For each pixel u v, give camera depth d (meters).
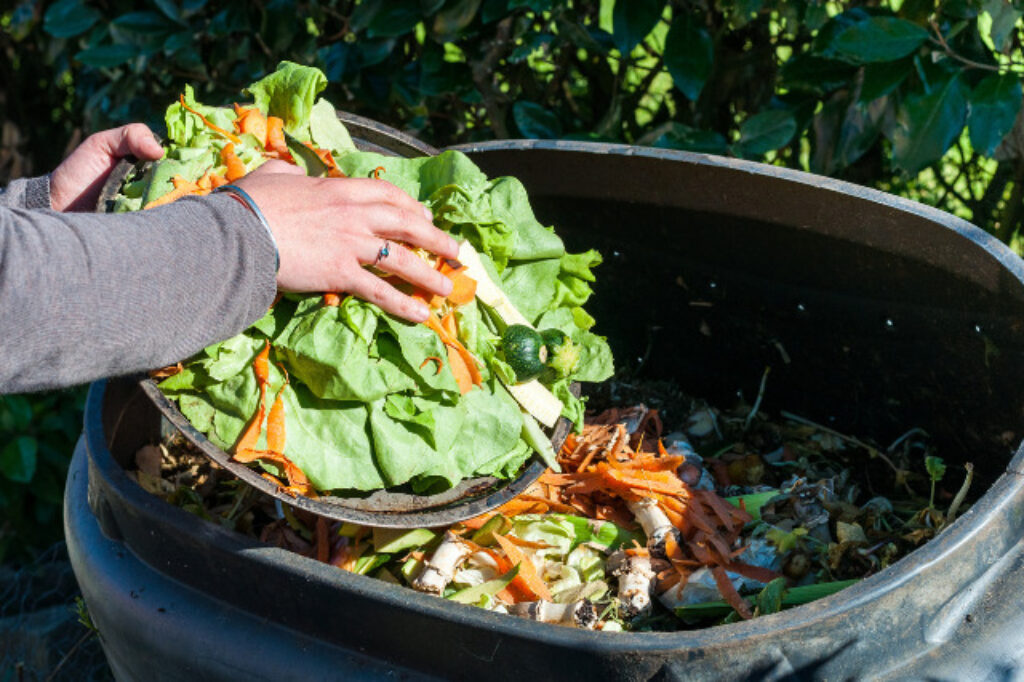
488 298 1.55
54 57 3.42
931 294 1.80
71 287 1.14
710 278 2.11
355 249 1.31
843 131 2.38
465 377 1.47
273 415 1.37
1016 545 1.39
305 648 1.39
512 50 2.66
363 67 2.75
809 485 1.93
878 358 2.00
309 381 1.39
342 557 1.65
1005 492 1.36
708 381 2.31
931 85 2.18
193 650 1.45
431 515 1.44
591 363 1.71
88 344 1.15
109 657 1.72
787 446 2.16
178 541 1.45
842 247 1.87
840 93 2.38
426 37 2.59
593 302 2.33
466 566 1.65
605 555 1.74
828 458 2.15
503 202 1.65
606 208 2.09
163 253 1.18
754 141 2.41
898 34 2.12
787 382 2.19
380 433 1.41
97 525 1.67
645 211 2.05
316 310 1.38
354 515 1.39
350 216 1.31
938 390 1.93
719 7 2.42
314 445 1.40
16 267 1.12
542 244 1.66
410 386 1.42
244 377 1.38
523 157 2.04
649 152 1.93
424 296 1.44
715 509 1.82
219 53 2.93
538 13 2.54
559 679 1.23
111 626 1.57
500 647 1.24
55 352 1.14
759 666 1.22
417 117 2.89
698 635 1.20
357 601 1.31
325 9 2.82
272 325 1.39
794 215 1.87
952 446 1.97
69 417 3.27
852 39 2.12
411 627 1.29
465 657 1.28
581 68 2.86
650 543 1.73
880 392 2.04
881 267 1.84
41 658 2.79
